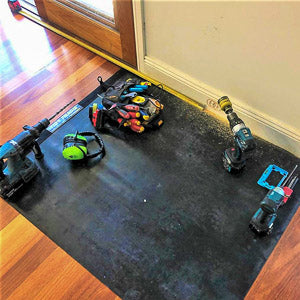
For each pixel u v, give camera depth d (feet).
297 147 6.30
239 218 5.77
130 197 6.04
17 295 5.15
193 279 5.21
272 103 6.06
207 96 6.91
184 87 7.22
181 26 6.14
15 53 8.26
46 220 5.83
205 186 6.13
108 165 6.43
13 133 6.92
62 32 8.58
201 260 5.37
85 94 7.48
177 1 5.76
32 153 6.64
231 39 5.65
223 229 5.66
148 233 5.65
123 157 6.53
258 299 5.03
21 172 6.01
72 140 6.32
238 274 5.24
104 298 5.08
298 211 5.81
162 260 5.39
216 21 5.57
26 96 7.48
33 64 8.05
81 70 7.92
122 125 6.82
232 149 6.14
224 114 6.95
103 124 6.86
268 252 5.43
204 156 6.50
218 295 5.07
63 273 5.32
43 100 7.41
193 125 6.93
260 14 5.01
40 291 5.17
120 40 7.45
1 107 7.31
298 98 5.61
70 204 6.00
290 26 4.84
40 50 8.32
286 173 6.23
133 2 6.28
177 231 5.66
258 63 5.64
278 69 5.47
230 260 5.37
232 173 6.26
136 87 6.98
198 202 5.95
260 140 6.71
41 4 8.41
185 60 6.73
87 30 8.00
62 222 5.81
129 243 5.56
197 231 5.65
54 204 6.00
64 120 7.07
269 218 5.30
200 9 5.60
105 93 6.98
